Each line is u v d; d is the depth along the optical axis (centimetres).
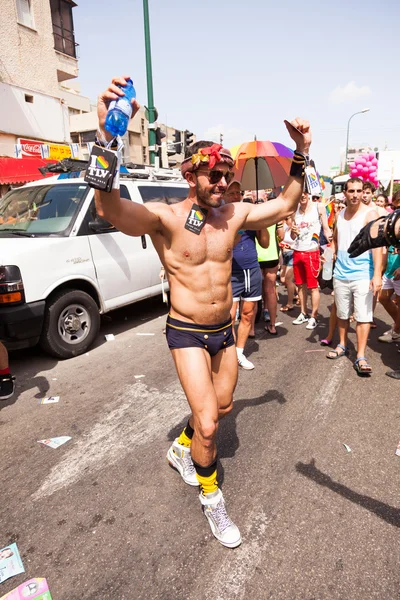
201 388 216
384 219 192
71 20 2089
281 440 316
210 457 223
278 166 572
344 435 321
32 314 434
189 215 212
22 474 287
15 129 1634
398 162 2033
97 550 223
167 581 204
